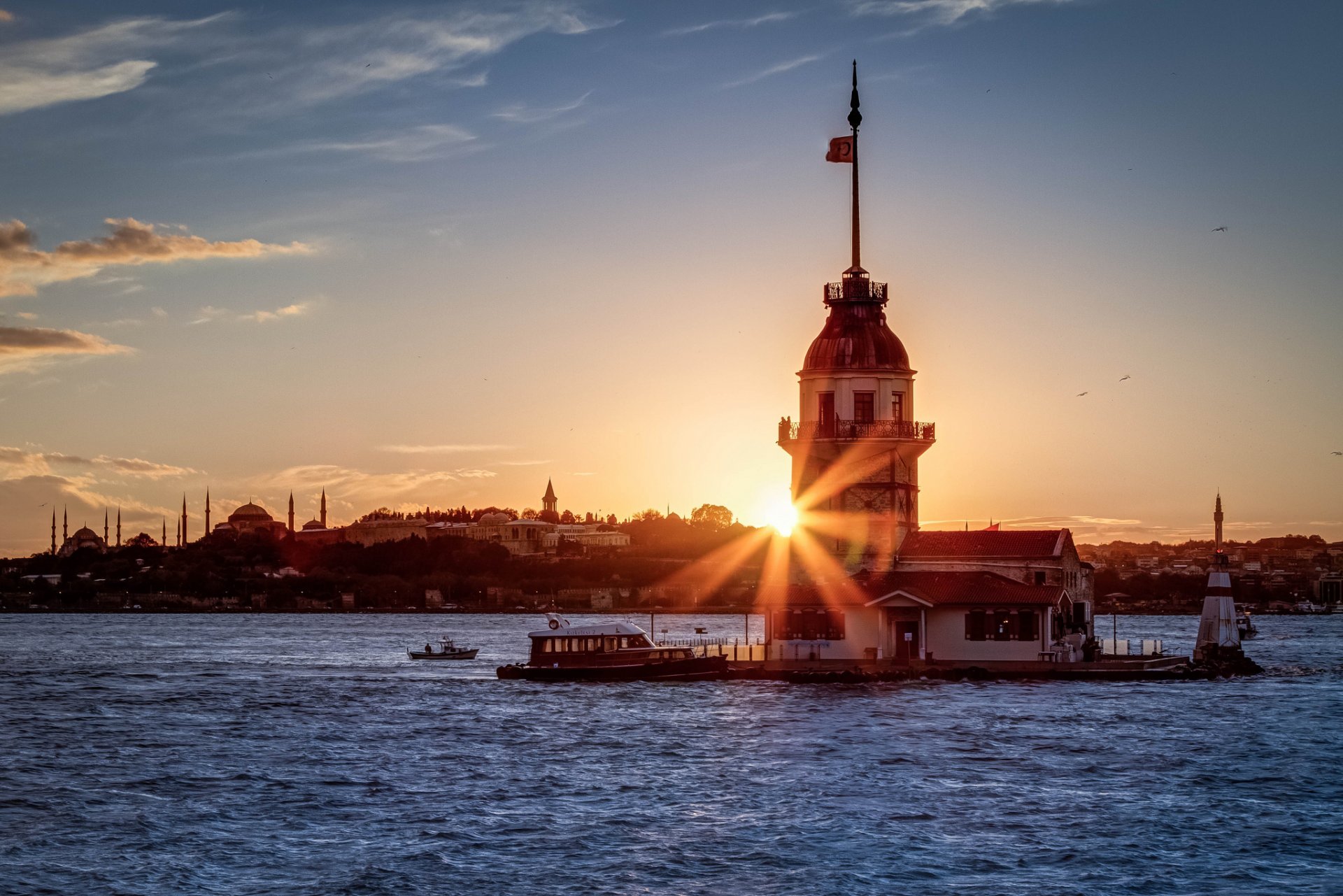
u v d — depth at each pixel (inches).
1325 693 5022.1
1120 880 2481.5
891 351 5649.6
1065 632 5570.9
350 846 2716.5
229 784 3361.2
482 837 2780.5
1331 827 2839.6
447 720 4525.1
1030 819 2903.5
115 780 3430.1
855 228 5767.7
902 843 2714.1
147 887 2465.6
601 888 2445.9
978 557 5511.8
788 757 3622.0
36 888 2464.3
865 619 5418.3
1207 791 3184.1
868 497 5580.7
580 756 3690.9
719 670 5447.8
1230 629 5999.0
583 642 5802.2
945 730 4035.4
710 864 2578.7
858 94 5812.0
